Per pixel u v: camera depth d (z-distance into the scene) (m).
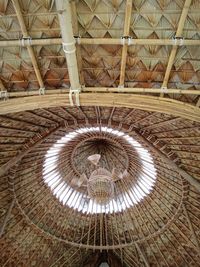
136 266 19.06
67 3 6.46
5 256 16.38
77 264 19.23
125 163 17.22
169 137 12.77
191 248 16.47
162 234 17.06
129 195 17.58
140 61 8.70
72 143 16.14
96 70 9.02
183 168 13.85
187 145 12.53
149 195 16.80
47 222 17.25
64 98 8.91
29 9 7.45
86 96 8.84
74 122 13.58
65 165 17.08
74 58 7.78
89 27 7.88
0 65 8.95
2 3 7.36
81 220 18.06
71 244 18.02
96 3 7.34
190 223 15.43
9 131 12.03
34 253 17.41
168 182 15.62
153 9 7.37
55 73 9.16
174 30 7.73
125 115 12.62
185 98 9.14
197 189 13.60
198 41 7.71
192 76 8.80
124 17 7.61
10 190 15.01
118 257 19.20
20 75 9.22
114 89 8.92
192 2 7.02
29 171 15.44
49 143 15.01
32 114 11.60
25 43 8.07
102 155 17.73
